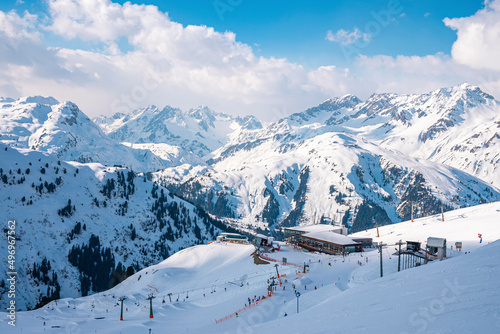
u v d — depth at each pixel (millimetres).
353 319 27562
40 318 115188
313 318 34062
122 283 187000
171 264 189750
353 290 47875
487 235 123500
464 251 103812
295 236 198000
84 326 101938
